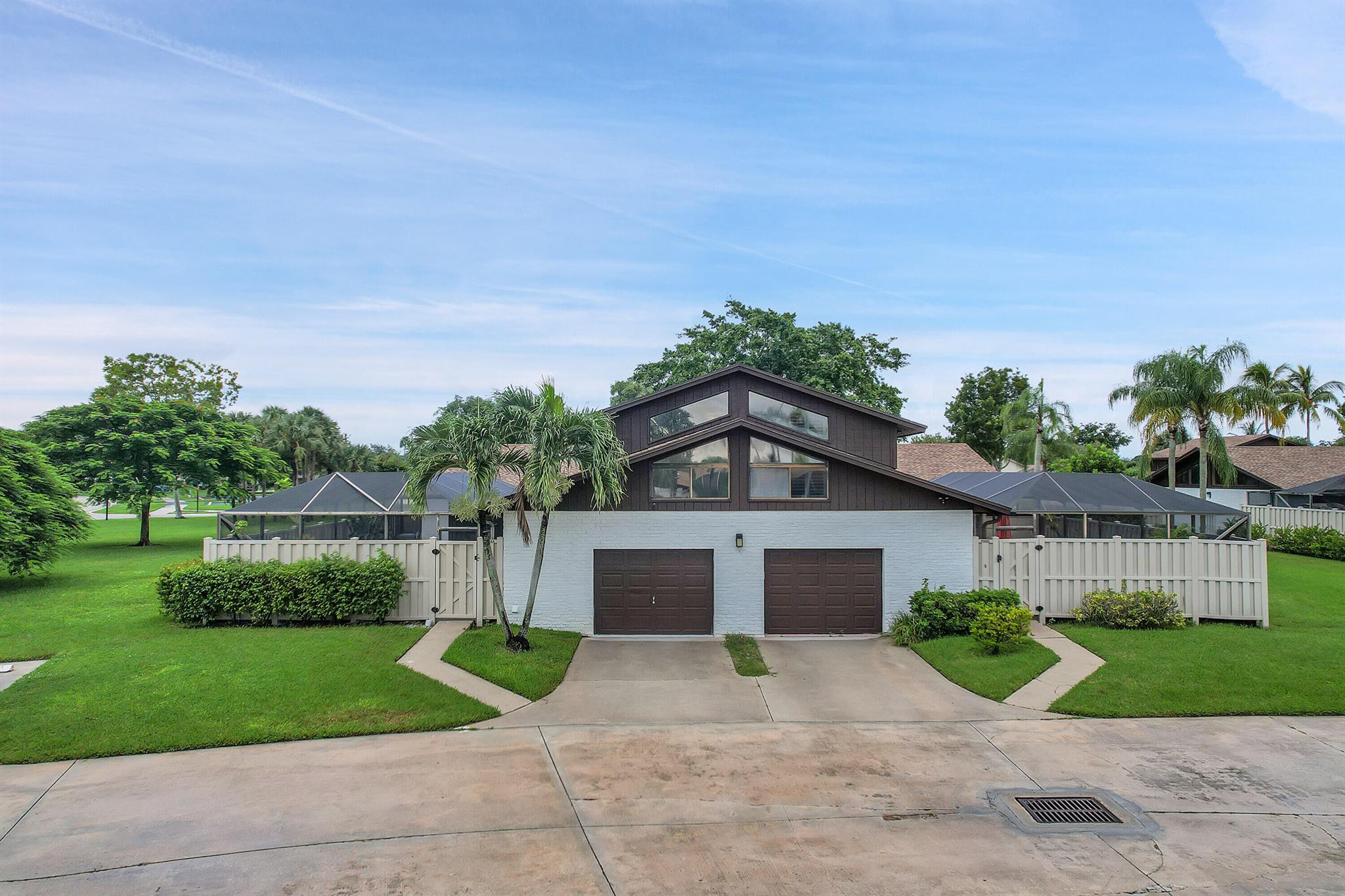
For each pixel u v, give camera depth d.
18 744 9.42
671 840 7.32
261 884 6.51
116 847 7.09
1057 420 44.19
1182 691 11.48
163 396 55.00
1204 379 28.56
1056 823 7.68
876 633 16.00
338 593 15.14
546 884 6.53
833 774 8.95
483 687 11.99
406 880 6.57
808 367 34.50
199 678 11.73
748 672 13.17
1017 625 13.27
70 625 15.23
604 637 15.86
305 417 66.12
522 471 13.52
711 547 15.99
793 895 6.38
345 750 9.55
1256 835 7.40
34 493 20.83
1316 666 12.32
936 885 6.52
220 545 16.16
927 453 36.72
